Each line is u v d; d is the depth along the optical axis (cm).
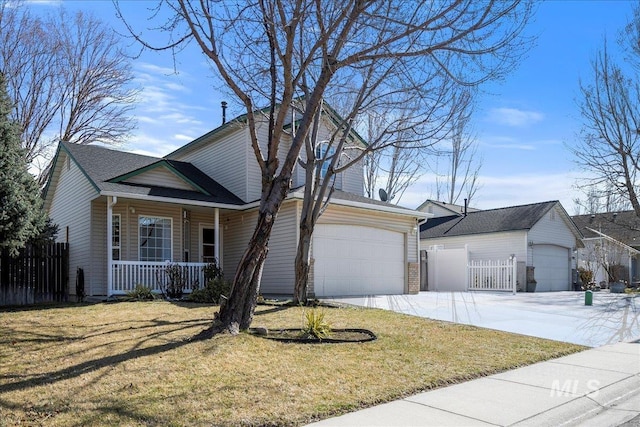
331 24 918
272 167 860
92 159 1716
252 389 577
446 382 659
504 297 1828
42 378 599
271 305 1277
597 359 826
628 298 1925
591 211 3938
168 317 1027
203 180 1934
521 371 737
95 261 1614
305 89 1211
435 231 3116
